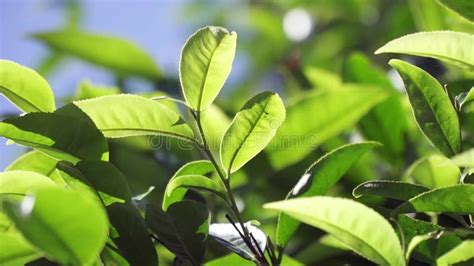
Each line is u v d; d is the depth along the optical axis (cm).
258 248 62
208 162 67
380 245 55
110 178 62
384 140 84
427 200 59
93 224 49
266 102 62
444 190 59
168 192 64
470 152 55
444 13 83
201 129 64
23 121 62
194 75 62
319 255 71
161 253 73
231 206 64
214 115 86
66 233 49
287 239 66
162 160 85
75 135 63
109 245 61
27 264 59
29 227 49
